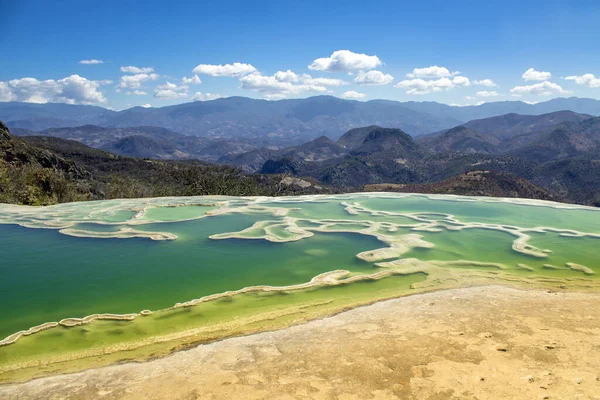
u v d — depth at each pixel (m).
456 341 7.84
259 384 6.62
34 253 16.05
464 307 9.78
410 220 21.47
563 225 20.17
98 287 12.60
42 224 20.66
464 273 13.15
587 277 12.80
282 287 12.28
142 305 11.23
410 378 6.56
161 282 12.99
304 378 6.74
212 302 11.28
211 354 7.91
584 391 5.91
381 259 14.84
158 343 8.84
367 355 7.44
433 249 16.08
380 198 29.03
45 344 9.06
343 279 12.84
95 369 7.62
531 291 11.12
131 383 6.96
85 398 6.54
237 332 9.17
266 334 8.81
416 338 8.07
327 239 17.88
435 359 7.15
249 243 17.34
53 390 6.85
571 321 8.67
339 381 6.59
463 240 17.36
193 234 18.88
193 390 6.54
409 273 13.23
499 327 8.45
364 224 20.45
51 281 13.11
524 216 22.47
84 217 22.39
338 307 10.45
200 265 14.64
